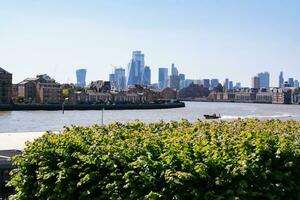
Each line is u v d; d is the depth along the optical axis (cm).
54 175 1066
